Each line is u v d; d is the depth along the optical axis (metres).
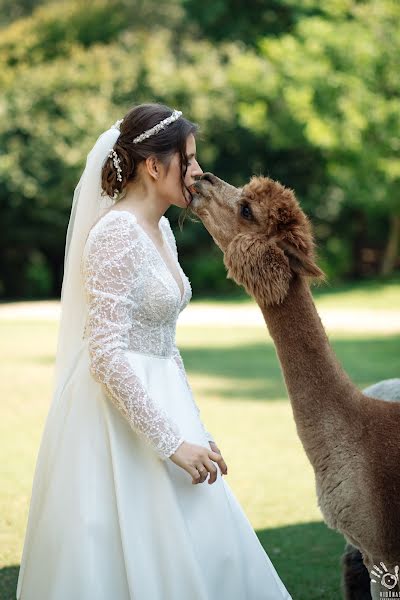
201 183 3.39
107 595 3.06
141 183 3.34
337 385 3.30
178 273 3.41
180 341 15.91
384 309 21.22
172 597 3.04
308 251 3.25
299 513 5.89
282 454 7.56
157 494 3.13
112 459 3.14
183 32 34.03
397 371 11.65
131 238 3.15
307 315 3.30
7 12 39.69
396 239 27.03
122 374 3.04
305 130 23.81
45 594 3.13
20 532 5.41
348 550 3.98
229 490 3.43
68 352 3.45
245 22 29.30
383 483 3.19
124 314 3.12
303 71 23.45
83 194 3.40
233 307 23.28
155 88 26.77
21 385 11.32
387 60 23.42
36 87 26.89
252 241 3.26
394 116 23.19
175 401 3.28
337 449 3.25
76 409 3.25
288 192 3.34
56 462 3.23
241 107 24.70
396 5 23.62
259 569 3.32
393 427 3.27
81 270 3.28
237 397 10.22
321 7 24.69
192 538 3.14
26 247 29.39
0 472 6.94
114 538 3.10
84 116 26.55
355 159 23.98
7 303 27.03
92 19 30.98
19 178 26.67
